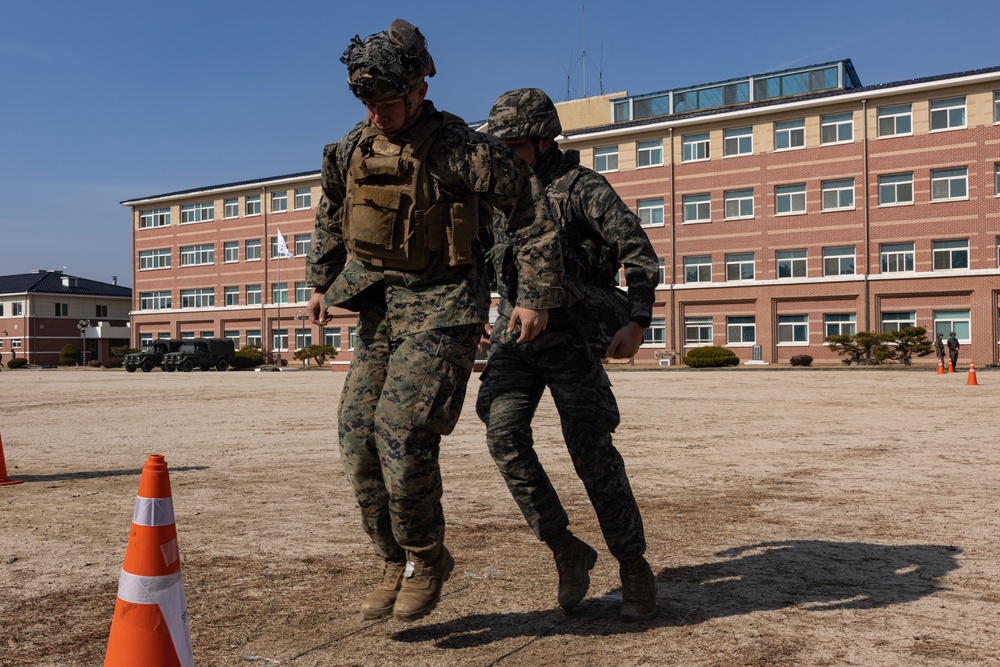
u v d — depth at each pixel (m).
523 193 2.51
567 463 6.89
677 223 42.94
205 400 16.45
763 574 3.38
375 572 3.48
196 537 4.18
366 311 2.60
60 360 69.56
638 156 43.97
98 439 9.30
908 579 3.30
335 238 2.77
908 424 10.32
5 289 74.69
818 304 39.75
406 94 2.38
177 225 61.78
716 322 42.22
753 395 16.61
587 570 2.94
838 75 41.69
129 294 80.38
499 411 2.80
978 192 36.34
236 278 58.84
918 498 5.21
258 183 57.00
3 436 9.70
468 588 3.21
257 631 2.71
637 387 20.09
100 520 4.70
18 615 2.95
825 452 7.64
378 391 2.55
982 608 2.91
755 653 2.47
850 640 2.58
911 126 37.81
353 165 2.51
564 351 2.76
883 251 38.47
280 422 11.42
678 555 3.72
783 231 40.50
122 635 1.92
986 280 36.06
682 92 45.56
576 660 2.42
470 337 2.49
